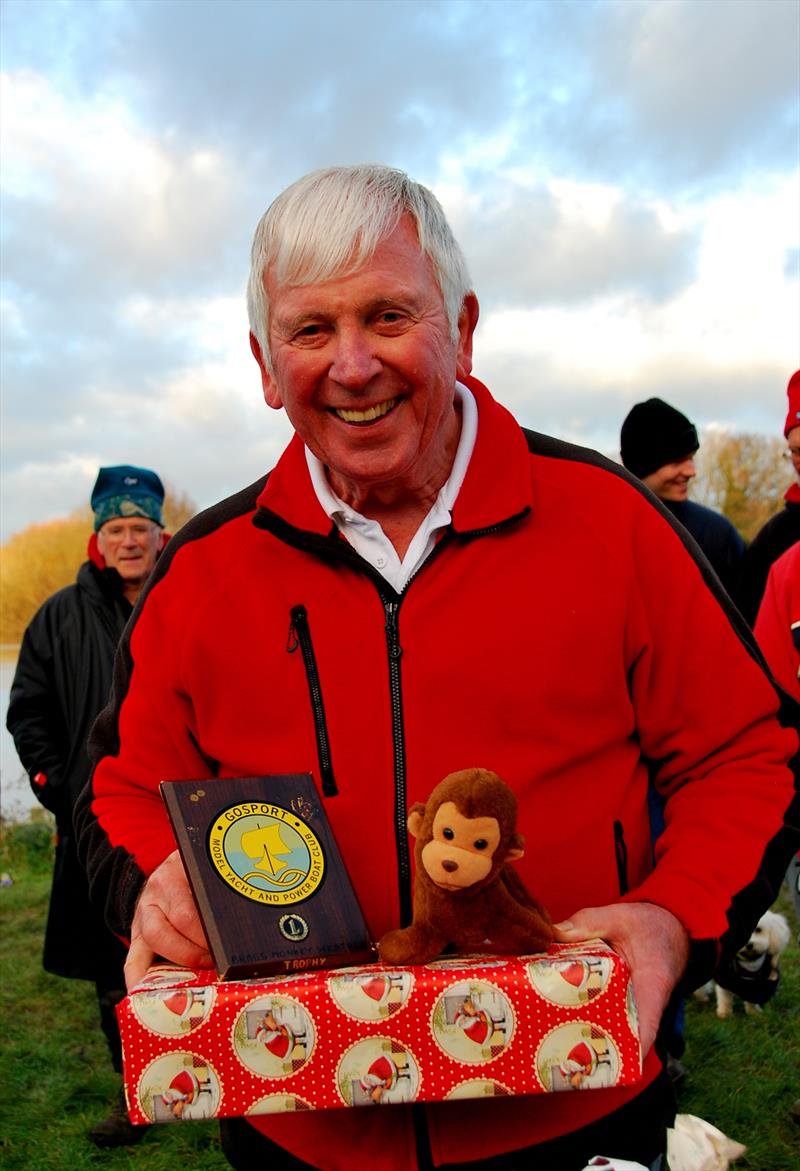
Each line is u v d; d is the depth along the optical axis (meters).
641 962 1.55
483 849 1.42
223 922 1.51
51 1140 4.03
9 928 6.80
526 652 1.77
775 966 3.85
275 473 1.93
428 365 1.73
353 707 1.80
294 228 1.70
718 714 1.82
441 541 1.82
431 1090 1.40
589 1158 1.69
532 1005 1.40
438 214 1.80
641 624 1.83
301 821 1.66
